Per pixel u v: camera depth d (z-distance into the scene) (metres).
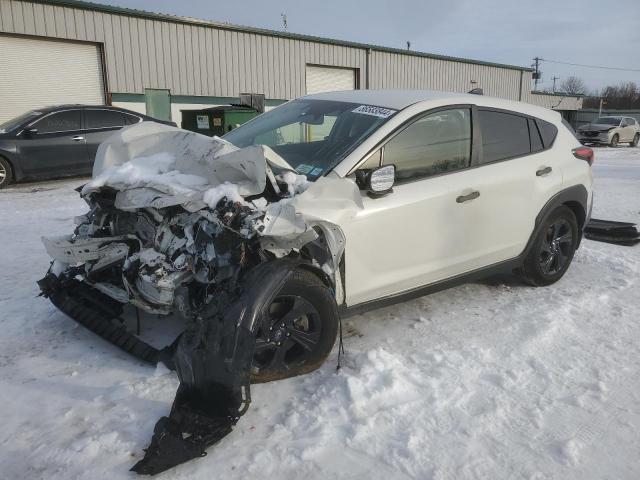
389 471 2.40
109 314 3.59
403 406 2.86
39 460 2.40
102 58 17.36
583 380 3.21
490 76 32.22
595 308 4.32
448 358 3.39
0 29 15.25
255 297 2.68
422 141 3.75
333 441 2.58
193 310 2.96
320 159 3.52
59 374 3.12
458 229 3.87
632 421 2.83
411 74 27.23
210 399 2.60
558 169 4.66
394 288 3.60
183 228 3.05
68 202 8.73
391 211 3.44
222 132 14.08
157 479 2.30
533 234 4.50
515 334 3.79
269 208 2.88
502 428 2.73
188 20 18.94
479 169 4.07
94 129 10.94
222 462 2.42
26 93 16.17
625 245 6.42
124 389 2.94
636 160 18.64
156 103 18.78
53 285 3.64
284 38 21.83
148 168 3.25
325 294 3.08
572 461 2.50
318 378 3.12
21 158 10.09
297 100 4.61
